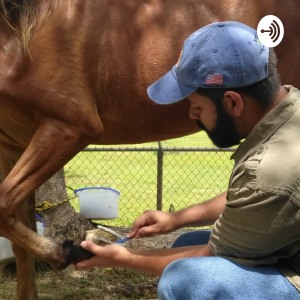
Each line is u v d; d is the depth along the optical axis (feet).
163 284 4.13
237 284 3.98
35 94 5.59
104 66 5.87
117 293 7.79
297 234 3.87
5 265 8.38
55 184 8.92
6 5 5.53
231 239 4.06
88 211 8.87
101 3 5.88
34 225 6.65
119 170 17.81
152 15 6.06
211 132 4.09
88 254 5.45
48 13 5.62
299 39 6.46
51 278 8.27
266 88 3.87
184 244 5.04
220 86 3.86
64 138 5.71
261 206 3.81
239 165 3.97
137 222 4.92
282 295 3.97
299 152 3.80
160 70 6.02
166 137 6.45
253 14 6.29
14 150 6.28
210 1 6.25
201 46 3.93
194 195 14.60
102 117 6.06
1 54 5.56
